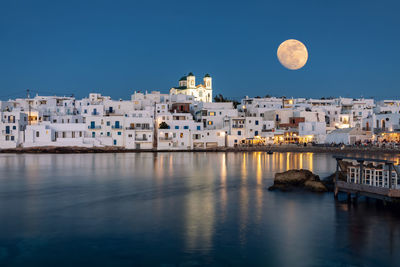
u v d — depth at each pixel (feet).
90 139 375.25
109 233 65.36
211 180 138.92
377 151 279.49
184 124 401.90
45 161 248.32
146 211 82.79
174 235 63.93
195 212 81.41
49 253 55.62
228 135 394.52
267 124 409.90
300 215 77.41
